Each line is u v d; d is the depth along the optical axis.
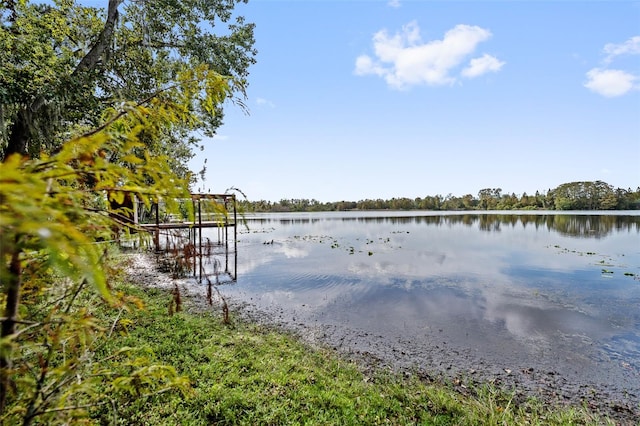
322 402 3.73
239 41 11.83
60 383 0.94
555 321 7.48
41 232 0.43
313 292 9.98
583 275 12.16
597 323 7.38
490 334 6.75
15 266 0.73
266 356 4.95
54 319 0.91
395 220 52.22
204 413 3.28
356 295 9.66
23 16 7.89
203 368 4.24
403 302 8.96
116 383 1.07
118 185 0.81
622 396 4.60
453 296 9.52
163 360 4.37
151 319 5.86
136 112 1.11
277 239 25.09
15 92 6.59
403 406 3.91
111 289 1.08
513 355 5.81
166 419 3.09
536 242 22.31
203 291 9.57
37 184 0.45
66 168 0.67
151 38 10.23
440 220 51.09
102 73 8.86
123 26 9.91
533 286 10.60
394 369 5.19
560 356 5.78
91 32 9.64
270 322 7.29
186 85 1.35
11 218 0.43
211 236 27.75
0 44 6.86
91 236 0.81
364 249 19.22
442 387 4.67
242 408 3.47
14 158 0.43
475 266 13.91
